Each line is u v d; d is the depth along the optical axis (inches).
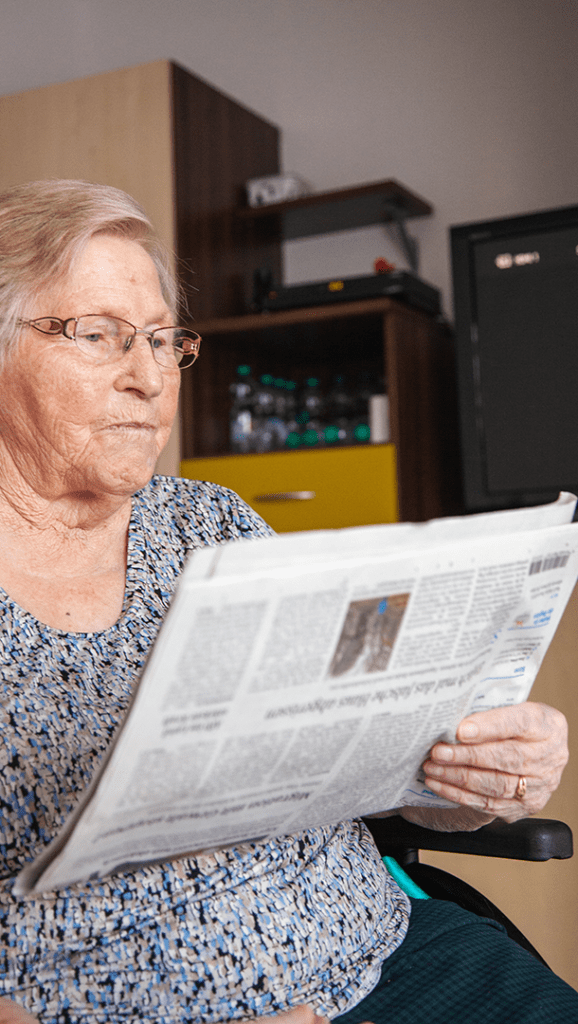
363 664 22.6
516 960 31.7
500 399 84.8
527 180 101.7
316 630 21.2
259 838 26.8
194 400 100.2
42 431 30.2
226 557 19.7
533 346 83.5
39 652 28.6
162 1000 26.2
